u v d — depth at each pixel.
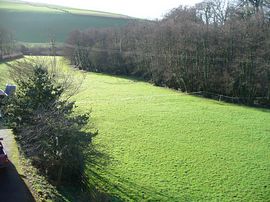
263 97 73.50
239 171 41.22
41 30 152.75
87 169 37.19
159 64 94.00
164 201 34.03
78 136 30.16
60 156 29.39
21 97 33.84
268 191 37.06
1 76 63.91
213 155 45.41
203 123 58.53
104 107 66.88
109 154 43.41
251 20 78.31
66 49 125.94
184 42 86.75
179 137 51.47
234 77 76.50
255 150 47.47
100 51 116.81
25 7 189.50
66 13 183.00
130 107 67.69
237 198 35.56
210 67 81.19
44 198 25.88
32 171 29.44
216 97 79.12
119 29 121.88
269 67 72.69
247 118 62.09
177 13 107.06
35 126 31.14
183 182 38.12
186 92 85.19
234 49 78.06
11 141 34.28
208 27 85.00
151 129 54.62
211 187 37.44
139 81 99.81
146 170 40.16
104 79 101.38
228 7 95.88
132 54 107.75
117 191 34.66
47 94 33.47
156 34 95.81
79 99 72.50
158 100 75.06
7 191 25.86
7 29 130.38
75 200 28.25
